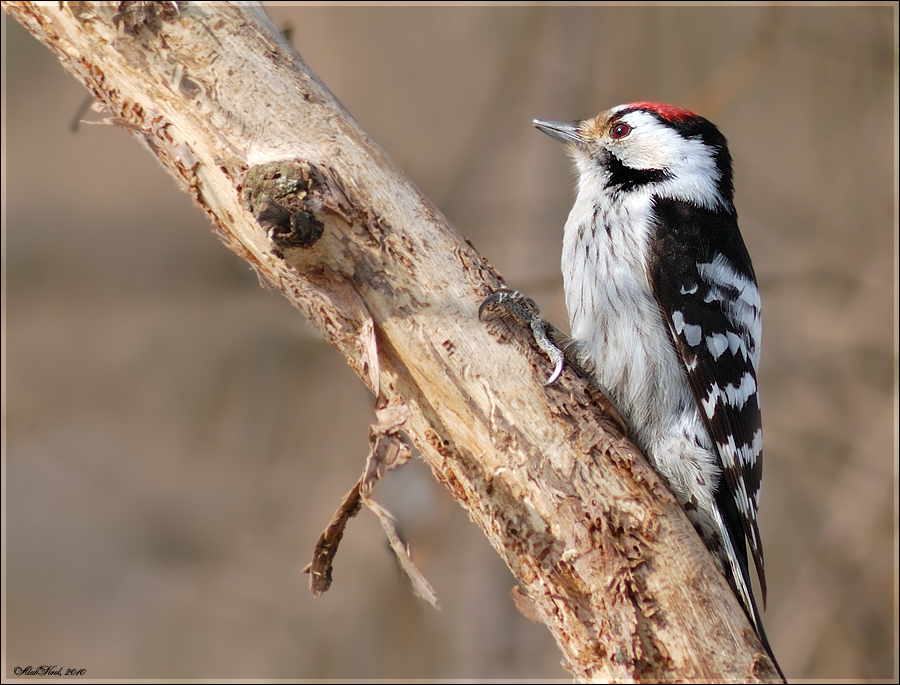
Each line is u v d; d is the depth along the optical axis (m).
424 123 14.84
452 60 14.99
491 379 5.53
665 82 14.40
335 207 5.41
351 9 14.95
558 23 14.35
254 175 5.37
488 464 5.47
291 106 5.65
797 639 11.45
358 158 5.63
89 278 14.27
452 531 11.90
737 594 6.64
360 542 12.59
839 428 12.52
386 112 14.84
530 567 5.38
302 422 13.63
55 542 12.86
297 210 5.34
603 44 14.35
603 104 14.21
